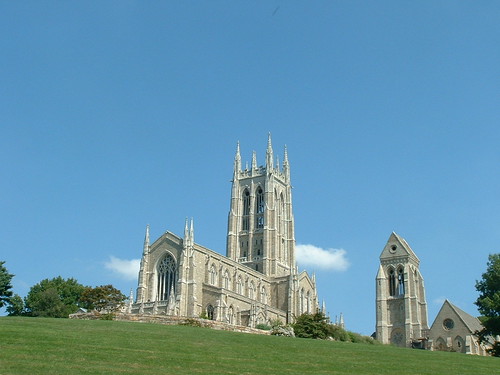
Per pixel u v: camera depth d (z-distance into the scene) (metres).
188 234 170.75
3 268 130.12
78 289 165.88
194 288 165.88
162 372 47.25
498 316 105.06
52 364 47.09
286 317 192.25
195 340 65.81
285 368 53.03
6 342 54.22
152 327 75.25
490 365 64.06
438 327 150.88
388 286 170.00
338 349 68.81
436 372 55.75
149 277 173.00
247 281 192.00
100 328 69.75
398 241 172.00
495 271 110.56
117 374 45.56
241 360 55.22
